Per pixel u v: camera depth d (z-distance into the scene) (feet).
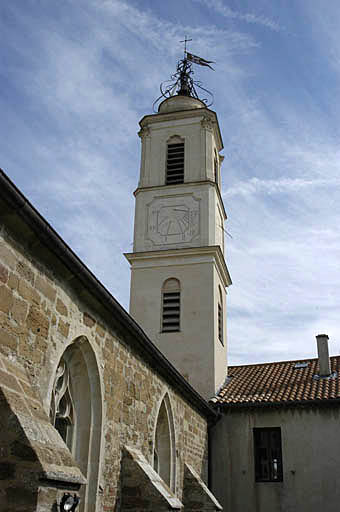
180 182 86.99
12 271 25.62
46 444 22.21
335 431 65.10
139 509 37.01
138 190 87.66
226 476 66.39
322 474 63.62
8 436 21.40
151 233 84.23
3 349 24.35
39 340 27.89
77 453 34.22
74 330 32.40
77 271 31.12
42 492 20.47
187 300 79.10
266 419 68.08
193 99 97.35
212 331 76.54
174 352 76.33
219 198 90.12
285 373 76.89
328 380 70.90
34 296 27.66
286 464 65.16
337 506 61.98
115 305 36.11
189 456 57.57
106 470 35.47
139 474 37.81
